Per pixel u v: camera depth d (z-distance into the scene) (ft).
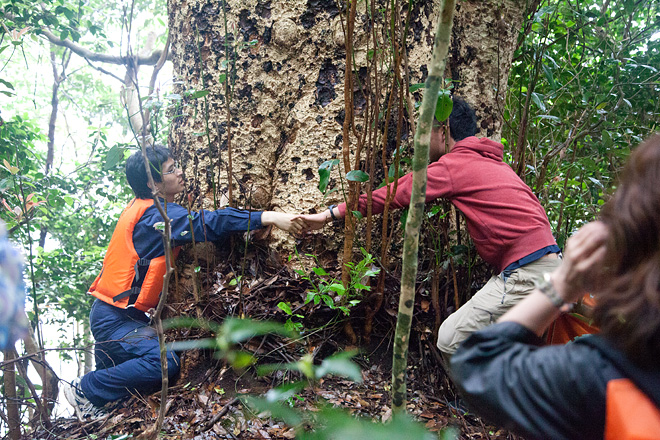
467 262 8.48
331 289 7.27
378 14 8.57
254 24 9.07
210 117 9.17
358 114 8.71
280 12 9.02
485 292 6.79
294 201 8.93
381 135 8.59
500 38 9.31
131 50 6.19
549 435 2.13
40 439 7.91
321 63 8.96
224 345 2.34
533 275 6.41
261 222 8.27
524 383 2.21
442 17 3.10
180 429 7.20
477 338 2.47
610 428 1.96
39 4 13.91
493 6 9.25
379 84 7.68
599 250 2.27
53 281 17.57
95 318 8.77
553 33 10.53
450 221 8.55
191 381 8.27
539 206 6.86
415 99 8.63
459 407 7.47
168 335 8.62
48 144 23.11
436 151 7.54
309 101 8.98
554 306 2.41
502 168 7.02
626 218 2.09
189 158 9.43
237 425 7.02
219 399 7.66
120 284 8.58
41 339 8.54
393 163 8.32
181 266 9.09
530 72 9.32
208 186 9.21
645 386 1.93
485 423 7.16
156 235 8.43
